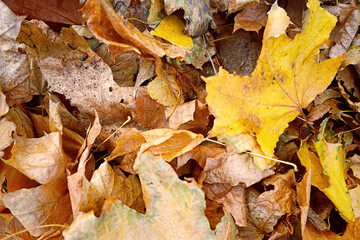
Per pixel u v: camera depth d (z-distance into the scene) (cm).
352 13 57
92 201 48
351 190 54
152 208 49
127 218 47
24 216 47
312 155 55
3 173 50
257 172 52
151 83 54
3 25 50
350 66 58
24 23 51
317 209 56
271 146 52
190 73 56
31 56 53
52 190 49
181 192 49
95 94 53
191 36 54
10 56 51
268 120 52
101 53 55
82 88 53
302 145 54
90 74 53
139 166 48
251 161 52
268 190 55
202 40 56
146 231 48
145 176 48
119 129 52
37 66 54
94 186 48
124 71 55
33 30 52
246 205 54
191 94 56
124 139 51
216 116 49
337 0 57
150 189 48
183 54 52
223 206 53
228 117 50
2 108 50
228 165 52
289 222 54
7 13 49
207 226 49
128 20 54
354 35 57
